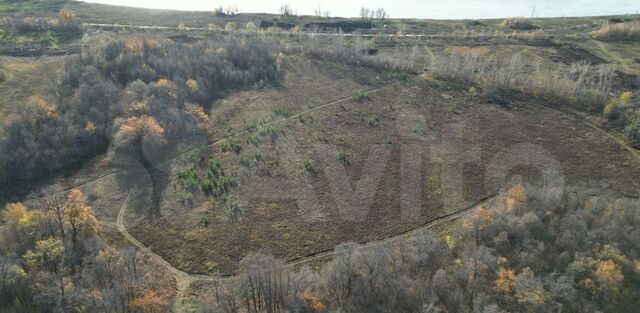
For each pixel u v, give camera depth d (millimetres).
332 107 133500
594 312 70500
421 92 141375
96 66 135500
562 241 81375
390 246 87062
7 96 125188
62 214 86062
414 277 77688
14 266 73312
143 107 118000
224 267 84125
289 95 139750
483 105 134250
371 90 143375
